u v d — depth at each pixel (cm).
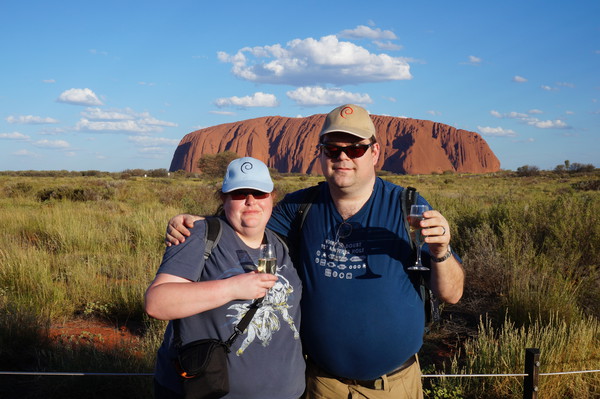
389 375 236
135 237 977
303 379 224
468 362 406
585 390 362
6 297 528
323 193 252
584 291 561
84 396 360
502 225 769
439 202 1370
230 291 187
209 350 190
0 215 1185
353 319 227
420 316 237
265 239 230
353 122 229
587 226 688
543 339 403
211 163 7481
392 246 230
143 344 439
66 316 546
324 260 235
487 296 603
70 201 1761
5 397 360
